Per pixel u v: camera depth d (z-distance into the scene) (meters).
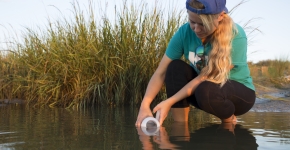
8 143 1.59
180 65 2.28
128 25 4.13
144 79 3.96
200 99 2.12
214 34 2.06
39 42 4.56
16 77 4.55
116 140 1.65
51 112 3.14
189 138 1.70
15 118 2.61
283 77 7.26
